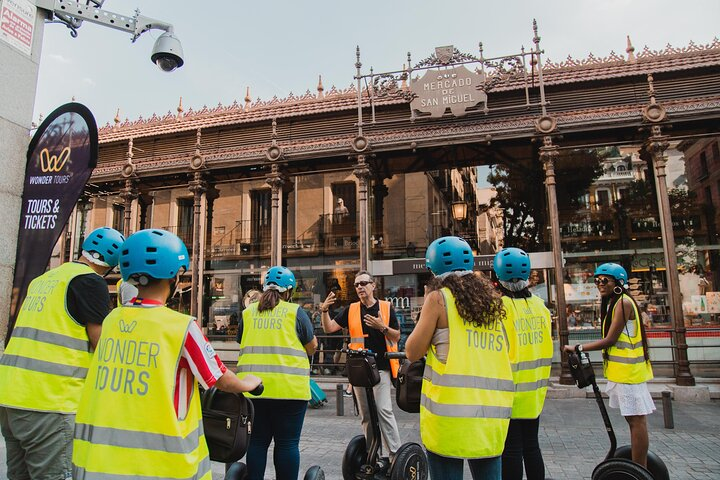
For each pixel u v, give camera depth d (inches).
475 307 111.2
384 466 174.4
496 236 525.0
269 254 574.2
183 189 616.7
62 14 251.1
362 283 202.1
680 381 399.9
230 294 577.6
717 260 464.4
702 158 483.5
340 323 209.6
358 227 548.4
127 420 84.8
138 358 87.6
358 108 502.3
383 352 193.2
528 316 149.1
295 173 556.1
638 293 477.1
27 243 224.1
